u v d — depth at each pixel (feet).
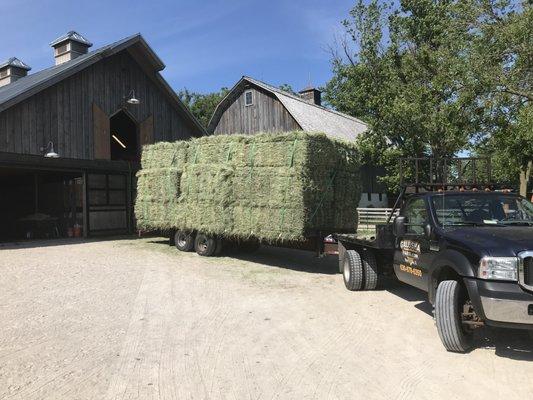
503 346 17.47
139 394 13.60
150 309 23.09
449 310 16.57
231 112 98.58
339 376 14.90
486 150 53.62
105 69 61.16
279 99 88.33
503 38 44.06
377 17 79.41
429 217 20.07
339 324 20.57
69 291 27.02
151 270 34.01
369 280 26.96
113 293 26.55
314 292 26.99
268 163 34.94
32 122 52.34
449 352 16.98
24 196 69.21
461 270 16.37
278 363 16.03
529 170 53.31
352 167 38.24
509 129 44.73
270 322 20.90
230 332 19.44
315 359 16.39
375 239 25.08
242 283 29.53
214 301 24.77
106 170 60.95
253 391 13.82
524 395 13.47
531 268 14.89
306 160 32.86
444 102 58.44
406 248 22.11
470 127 53.62
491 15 48.62
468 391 13.75
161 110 69.62
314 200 33.47
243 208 36.55
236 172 37.11
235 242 41.73
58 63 71.77
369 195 92.73
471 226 19.20
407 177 67.87
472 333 17.61
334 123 95.81
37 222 61.46
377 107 72.84
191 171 41.39
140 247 47.73
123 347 17.58
